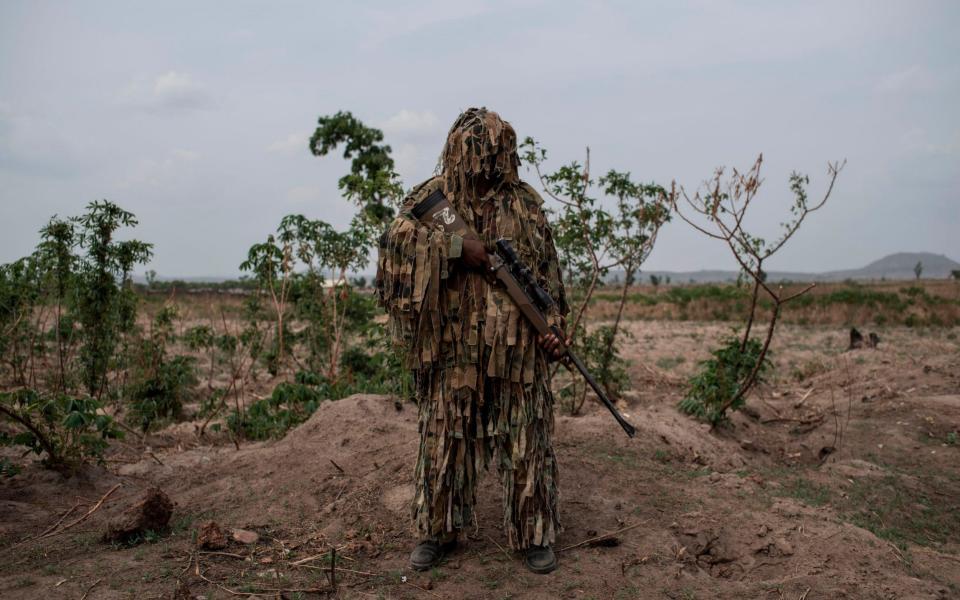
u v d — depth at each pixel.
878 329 21.56
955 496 4.89
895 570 3.23
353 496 3.88
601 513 3.67
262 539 3.45
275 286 7.40
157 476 4.87
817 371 10.37
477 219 2.98
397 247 2.93
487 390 3.04
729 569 3.21
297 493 3.99
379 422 4.88
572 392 7.30
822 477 5.02
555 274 3.16
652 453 4.77
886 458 5.80
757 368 6.30
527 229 3.02
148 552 3.23
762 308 26.64
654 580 3.01
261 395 8.16
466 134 2.94
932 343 15.78
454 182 2.99
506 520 3.12
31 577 2.93
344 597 2.84
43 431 4.62
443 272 2.90
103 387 7.29
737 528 3.52
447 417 3.03
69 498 4.24
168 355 9.18
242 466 4.62
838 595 2.91
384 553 3.29
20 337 7.32
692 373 10.73
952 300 29.61
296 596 2.83
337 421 4.91
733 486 4.12
